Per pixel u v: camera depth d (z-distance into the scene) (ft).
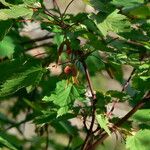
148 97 3.39
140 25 3.20
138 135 3.23
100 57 3.62
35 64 2.88
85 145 3.44
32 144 4.53
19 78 2.74
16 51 3.90
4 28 2.80
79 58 3.01
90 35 2.88
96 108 3.18
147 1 3.22
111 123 3.29
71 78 2.92
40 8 2.81
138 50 3.35
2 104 4.67
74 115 3.22
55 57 3.23
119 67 3.48
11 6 2.78
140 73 3.08
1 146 3.34
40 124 3.18
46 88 3.60
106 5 2.81
